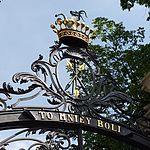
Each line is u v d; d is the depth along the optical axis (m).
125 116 5.77
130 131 5.63
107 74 5.89
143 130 5.71
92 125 5.50
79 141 5.41
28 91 5.39
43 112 5.34
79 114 5.49
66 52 5.74
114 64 8.95
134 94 7.77
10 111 5.22
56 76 5.59
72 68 5.75
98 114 5.58
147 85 5.80
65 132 5.50
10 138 5.21
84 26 5.76
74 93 5.61
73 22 5.69
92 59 5.89
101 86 5.79
